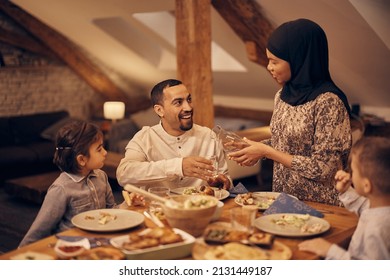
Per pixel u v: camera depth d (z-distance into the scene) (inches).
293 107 94.7
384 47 173.6
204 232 72.6
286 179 98.0
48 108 298.8
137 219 80.1
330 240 73.7
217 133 94.7
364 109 228.5
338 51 189.8
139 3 211.0
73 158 89.3
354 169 72.7
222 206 83.5
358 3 159.6
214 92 296.2
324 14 170.4
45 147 256.8
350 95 226.8
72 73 306.2
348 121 91.2
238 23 195.5
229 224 78.4
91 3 228.8
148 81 311.7
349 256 67.7
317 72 93.7
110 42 272.2
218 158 106.3
